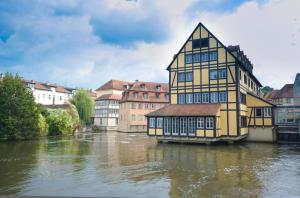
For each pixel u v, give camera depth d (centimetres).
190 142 2838
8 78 3394
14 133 3247
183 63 3030
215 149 2380
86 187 1143
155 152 2197
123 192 1073
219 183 1204
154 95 5650
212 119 2645
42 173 1404
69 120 4359
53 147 2562
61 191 1085
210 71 2869
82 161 1767
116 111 6450
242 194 1048
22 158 1888
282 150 2302
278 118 3869
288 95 5556
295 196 1026
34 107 3547
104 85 6844
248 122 3081
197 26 2956
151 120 2994
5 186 1155
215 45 2850
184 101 2997
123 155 2034
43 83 6994
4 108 3244
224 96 2781
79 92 6106
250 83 3522
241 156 1970
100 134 4641
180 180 1259
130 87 5800
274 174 1379
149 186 1157
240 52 3125
